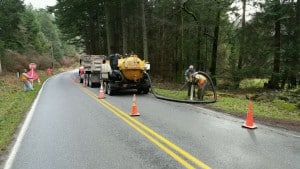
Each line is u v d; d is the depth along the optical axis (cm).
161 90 2080
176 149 709
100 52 4659
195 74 1566
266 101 1529
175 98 1650
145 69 1923
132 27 3684
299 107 1300
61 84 3033
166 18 2998
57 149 738
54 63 8575
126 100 1631
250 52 2248
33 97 1894
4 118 1180
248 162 615
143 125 973
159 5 3072
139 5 3294
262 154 665
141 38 3581
